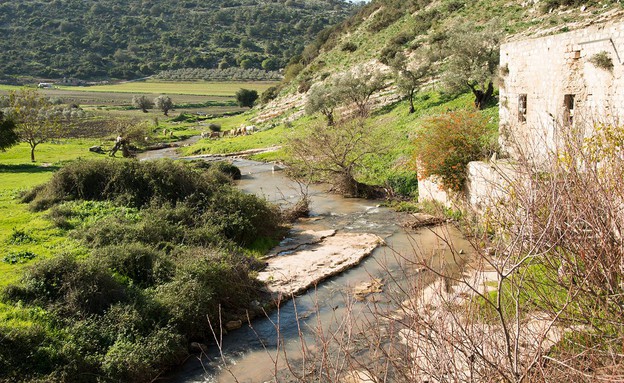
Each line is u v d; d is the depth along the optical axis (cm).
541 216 552
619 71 1664
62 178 2522
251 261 1959
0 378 1116
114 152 5125
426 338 575
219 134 7112
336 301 1606
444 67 5241
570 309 579
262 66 18062
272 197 3275
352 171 3428
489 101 3719
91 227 1973
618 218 529
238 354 1358
